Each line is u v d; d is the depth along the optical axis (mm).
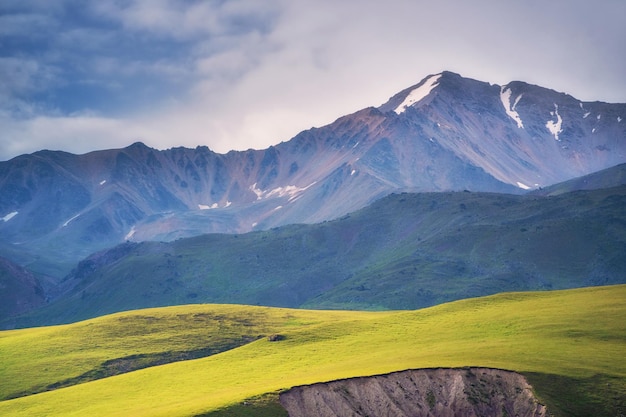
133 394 145500
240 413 115750
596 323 153125
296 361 159125
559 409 112000
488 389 120188
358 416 119438
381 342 167250
